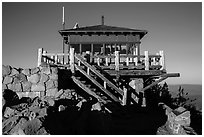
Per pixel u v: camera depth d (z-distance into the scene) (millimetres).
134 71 14914
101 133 8453
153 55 15258
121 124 10961
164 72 15102
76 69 14695
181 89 18672
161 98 18812
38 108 8188
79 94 13602
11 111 8305
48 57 14641
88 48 23688
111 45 22984
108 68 15375
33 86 12406
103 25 24953
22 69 12531
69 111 9031
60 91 12383
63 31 21812
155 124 10891
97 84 13922
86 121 8609
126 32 22156
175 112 10172
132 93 16219
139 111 14156
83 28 23000
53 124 7324
